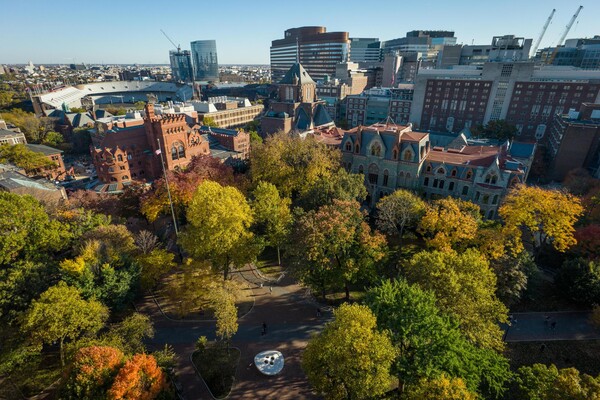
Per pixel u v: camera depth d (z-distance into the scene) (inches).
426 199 3720.5
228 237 2337.6
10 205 2277.3
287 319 2325.3
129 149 4682.6
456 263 1946.4
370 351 1387.8
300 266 2289.6
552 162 5157.5
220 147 5797.2
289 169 3553.2
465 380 1413.6
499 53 7864.2
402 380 1546.5
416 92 7672.2
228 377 1900.8
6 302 1862.7
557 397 1326.3
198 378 1886.1
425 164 3695.9
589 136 4724.4
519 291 2314.2
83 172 6318.9
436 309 1594.5
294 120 6658.5
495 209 3366.1
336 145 4301.2
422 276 1940.2
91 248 2167.8
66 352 1653.5
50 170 5693.9
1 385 1706.4
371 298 1728.6
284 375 1923.0
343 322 1499.8
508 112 6796.3
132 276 2237.9
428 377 1396.4
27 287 1955.0
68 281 2000.5
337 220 2206.0
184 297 2237.9
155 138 4682.6
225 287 2170.3
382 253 2351.1
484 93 6934.1
